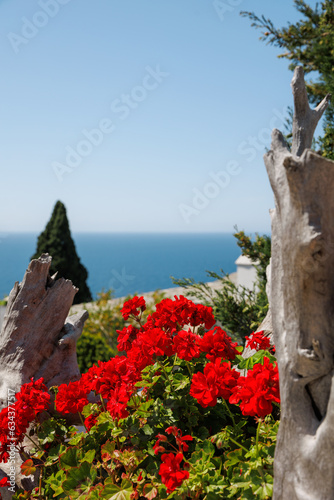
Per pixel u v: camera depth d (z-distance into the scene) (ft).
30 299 9.59
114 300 29.14
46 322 9.66
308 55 15.94
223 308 13.08
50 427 7.88
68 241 36.37
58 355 9.78
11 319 9.59
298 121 5.20
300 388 4.48
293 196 4.07
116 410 6.40
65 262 35.76
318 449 4.24
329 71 14.90
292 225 4.15
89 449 7.55
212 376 6.17
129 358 7.47
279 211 4.59
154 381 7.24
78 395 7.55
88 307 28.30
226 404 7.06
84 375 7.75
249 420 7.42
